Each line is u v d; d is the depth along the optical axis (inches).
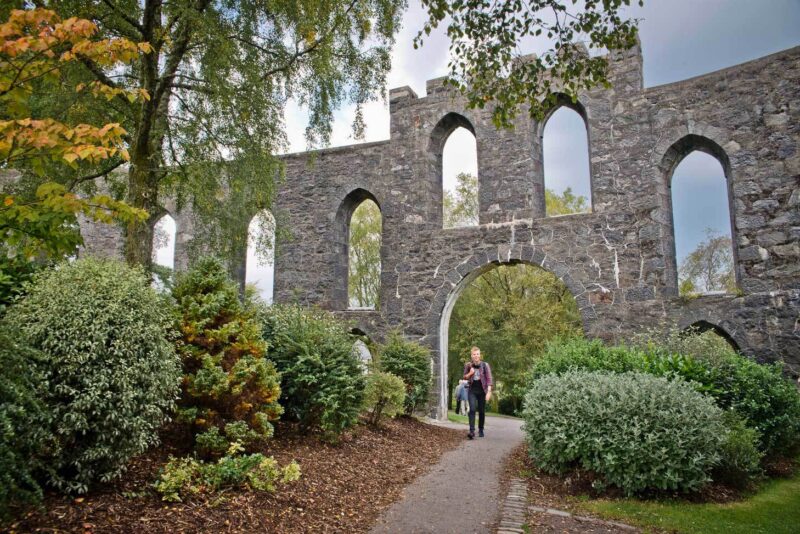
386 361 468.8
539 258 510.6
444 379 547.5
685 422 237.0
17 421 148.3
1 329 146.4
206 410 223.1
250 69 331.9
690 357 326.3
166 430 234.5
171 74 324.5
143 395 177.3
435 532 198.2
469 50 271.1
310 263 611.2
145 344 184.5
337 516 203.2
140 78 333.4
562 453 261.9
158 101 320.8
